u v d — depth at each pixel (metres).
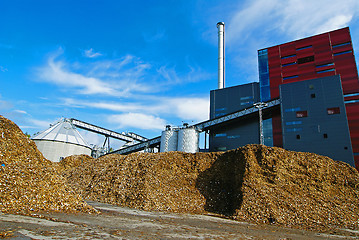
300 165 28.16
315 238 13.64
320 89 65.06
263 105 70.19
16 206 12.87
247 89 89.94
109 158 36.25
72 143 83.44
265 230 15.12
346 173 27.67
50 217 12.12
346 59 75.75
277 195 22.19
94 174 31.64
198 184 27.84
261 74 90.12
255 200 21.36
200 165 31.39
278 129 73.75
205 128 80.94
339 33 79.69
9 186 13.78
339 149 58.19
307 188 24.36
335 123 60.56
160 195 24.05
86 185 29.05
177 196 24.86
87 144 91.56
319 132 61.78
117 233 9.98
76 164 47.47
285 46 89.19
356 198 24.05
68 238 8.26
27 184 14.84
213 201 25.00
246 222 18.16
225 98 92.62
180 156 33.31
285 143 65.38
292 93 68.69
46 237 8.05
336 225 18.62
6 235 7.73
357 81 71.06
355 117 67.19
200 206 24.06
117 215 16.20
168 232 11.43
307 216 19.55
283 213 19.70
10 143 16.80
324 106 63.22
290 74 84.62
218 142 82.44
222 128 83.25
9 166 15.09
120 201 23.62
